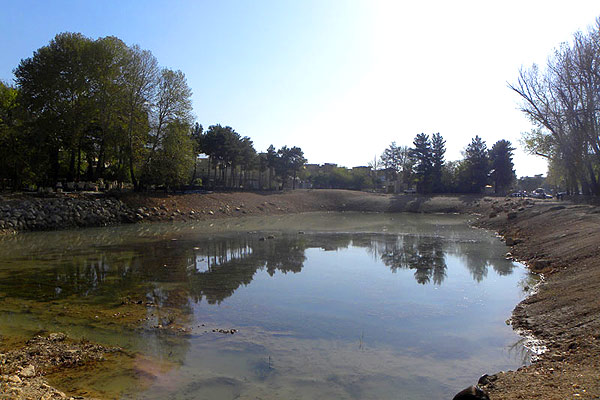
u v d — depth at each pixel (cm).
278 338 873
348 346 826
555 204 3272
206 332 908
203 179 7350
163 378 669
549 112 3356
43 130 3497
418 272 1587
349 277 1506
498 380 618
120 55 3784
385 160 9025
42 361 724
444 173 7525
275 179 7619
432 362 742
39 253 2038
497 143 7231
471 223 3838
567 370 609
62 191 3722
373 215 5078
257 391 626
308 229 3334
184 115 4222
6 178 3747
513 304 1120
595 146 3159
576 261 1320
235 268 1681
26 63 3688
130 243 2431
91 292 1272
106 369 703
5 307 1098
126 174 4653
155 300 1184
